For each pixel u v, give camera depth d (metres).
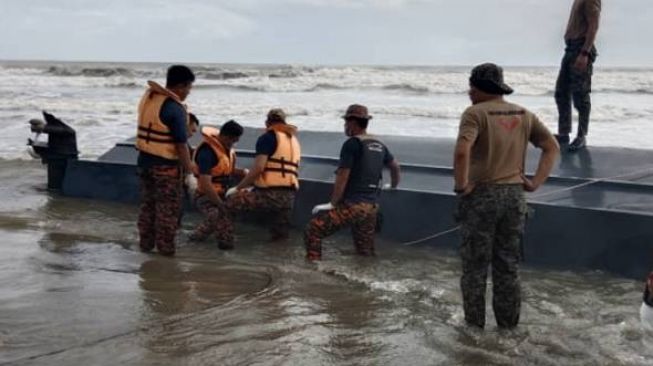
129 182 9.48
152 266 6.26
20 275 5.79
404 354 4.34
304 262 6.78
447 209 7.25
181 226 8.38
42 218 8.49
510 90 4.64
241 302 5.29
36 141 10.30
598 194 6.86
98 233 7.69
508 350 4.46
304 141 9.49
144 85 42.50
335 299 5.52
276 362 4.13
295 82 41.34
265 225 8.40
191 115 7.56
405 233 7.49
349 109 6.85
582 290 5.93
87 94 34.97
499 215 4.64
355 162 6.76
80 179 9.88
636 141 14.91
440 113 23.16
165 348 4.29
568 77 8.20
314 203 8.09
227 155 7.58
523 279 6.29
